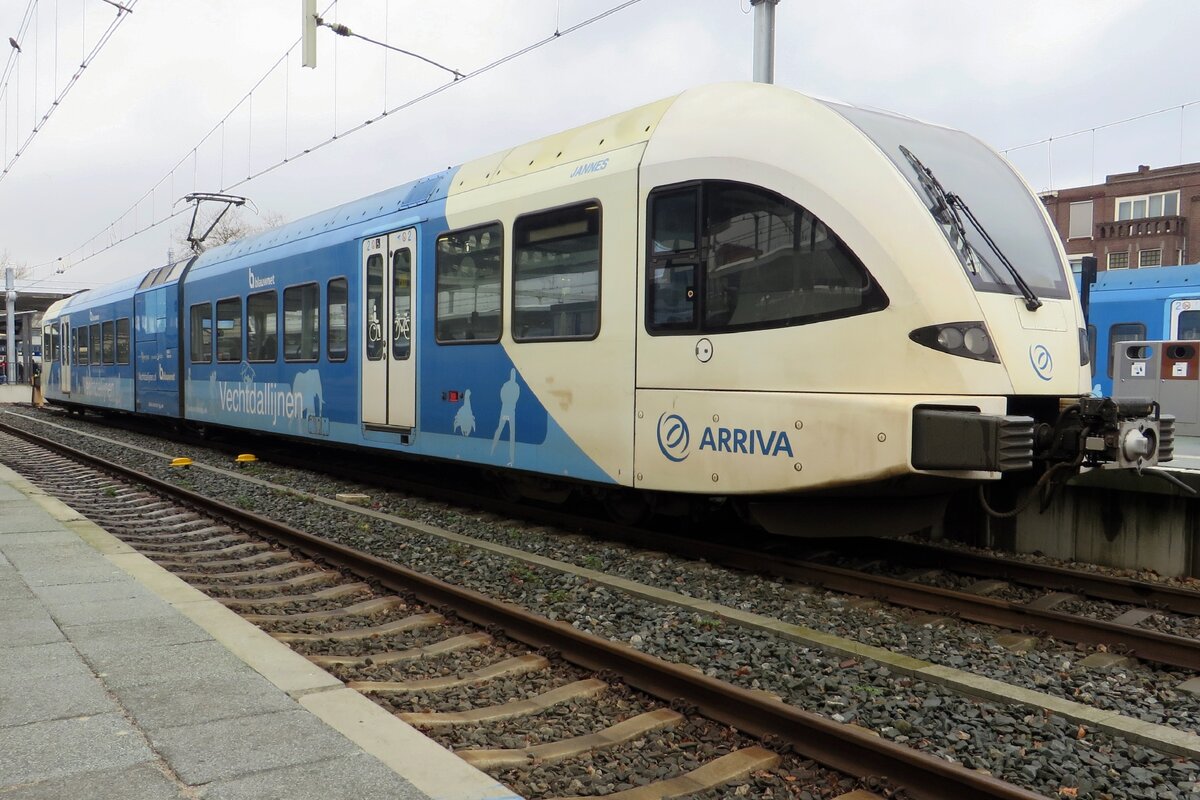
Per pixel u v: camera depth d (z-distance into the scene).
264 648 4.36
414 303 9.68
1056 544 7.75
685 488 6.73
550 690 4.40
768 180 6.32
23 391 47.06
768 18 10.30
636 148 7.21
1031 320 6.03
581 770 3.51
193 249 20.17
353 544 7.91
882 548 7.49
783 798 3.30
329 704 3.64
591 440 7.47
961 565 6.92
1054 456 6.21
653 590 6.04
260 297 13.38
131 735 3.29
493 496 10.45
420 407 9.58
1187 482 6.83
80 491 11.12
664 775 3.48
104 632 4.60
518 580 6.54
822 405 5.95
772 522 6.86
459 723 3.92
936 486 6.06
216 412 15.09
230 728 3.38
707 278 6.61
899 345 5.70
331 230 11.53
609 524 8.09
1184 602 5.76
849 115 6.34
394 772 3.03
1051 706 4.00
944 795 3.18
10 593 5.41
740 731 3.82
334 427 11.30
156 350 17.91
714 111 6.83
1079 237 39.09
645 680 4.33
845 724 3.87
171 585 5.66
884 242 5.79
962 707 4.05
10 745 3.19
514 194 8.32
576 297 7.61
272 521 8.42
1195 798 3.25
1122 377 11.31
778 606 5.76
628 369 7.14
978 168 6.68
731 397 6.44
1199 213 35.84
